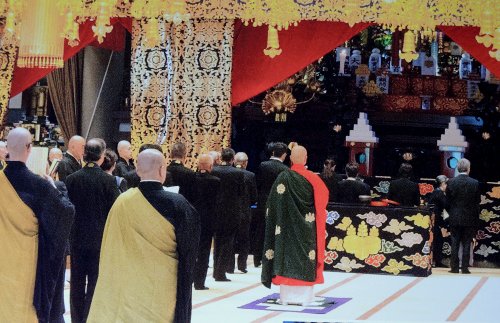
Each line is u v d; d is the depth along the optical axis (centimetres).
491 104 1881
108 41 1670
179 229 532
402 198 1298
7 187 571
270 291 1034
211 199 1025
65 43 1479
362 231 1254
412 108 1916
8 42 1482
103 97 1717
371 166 1656
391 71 1948
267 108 1730
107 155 791
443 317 878
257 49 1492
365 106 1889
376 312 895
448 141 1625
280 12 1385
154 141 1470
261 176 1220
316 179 924
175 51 1468
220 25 1457
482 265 1416
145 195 537
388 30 1953
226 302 938
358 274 1245
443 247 1398
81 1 1327
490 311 928
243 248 1207
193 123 1462
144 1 1362
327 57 1898
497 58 1303
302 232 916
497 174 1858
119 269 534
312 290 937
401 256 1245
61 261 588
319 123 1880
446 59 1966
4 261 569
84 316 724
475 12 1359
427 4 1366
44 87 1798
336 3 1384
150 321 527
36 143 1716
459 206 1280
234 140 1866
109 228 541
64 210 581
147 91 1475
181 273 533
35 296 574
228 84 1458
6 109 1486
